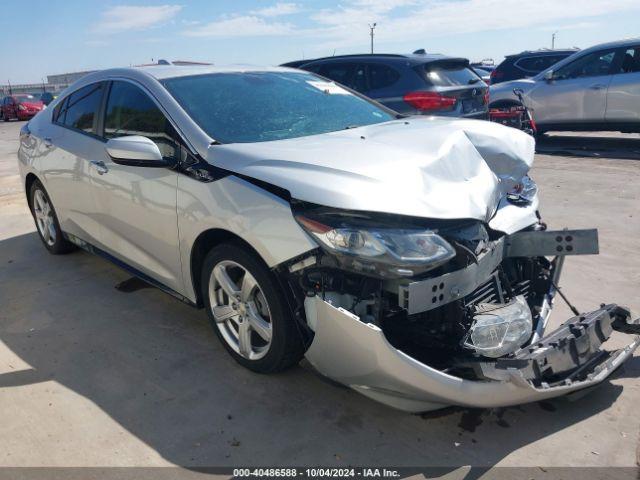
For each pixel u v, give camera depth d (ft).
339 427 8.73
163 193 10.46
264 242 8.55
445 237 8.14
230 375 10.12
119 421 8.96
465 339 8.05
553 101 33.27
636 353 10.55
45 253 16.90
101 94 13.02
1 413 9.21
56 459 8.16
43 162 14.78
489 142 10.58
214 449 8.32
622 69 30.94
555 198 21.26
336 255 7.93
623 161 28.04
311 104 12.27
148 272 11.94
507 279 9.71
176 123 10.53
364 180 8.26
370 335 7.61
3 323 12.42
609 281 13.65
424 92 24.89
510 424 8.73
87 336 11.71
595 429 8.56
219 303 10.38
